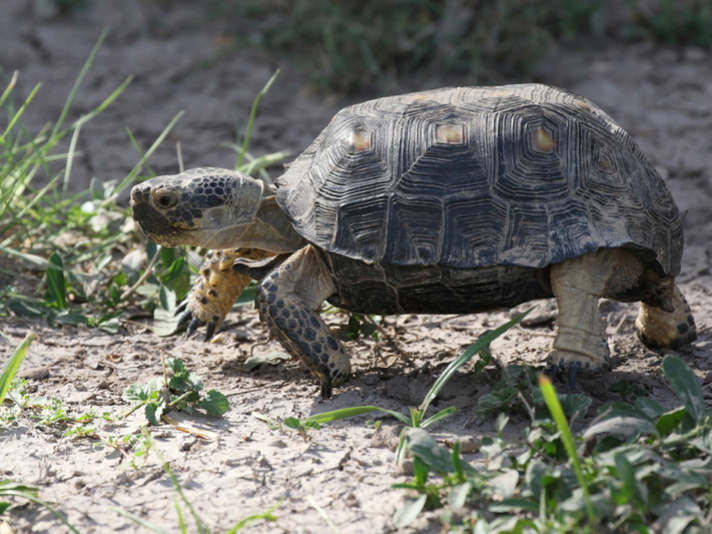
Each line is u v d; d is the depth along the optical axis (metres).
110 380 6.68
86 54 17.27
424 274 5.64
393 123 5.99
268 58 16.75
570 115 6.02
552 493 4.17
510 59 15.41
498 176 5.64
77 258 9.45
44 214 9.87
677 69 15.29
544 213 5.56
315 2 16.77
